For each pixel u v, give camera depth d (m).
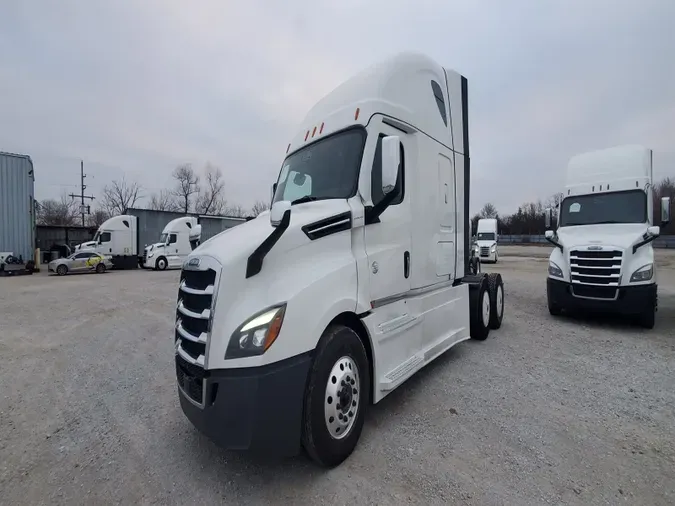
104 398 4.11
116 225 24.23
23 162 21.27
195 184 53.91
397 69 3.89
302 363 2.49
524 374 4.50
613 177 7.53
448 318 4.81
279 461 2.84
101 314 8.95
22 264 20.62
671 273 16.27
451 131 5.06
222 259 2.51
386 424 3.33
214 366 2.40
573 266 7.04
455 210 5.11
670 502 2.30
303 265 2.74
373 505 2.32
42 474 2.73
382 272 3.40
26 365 5.25
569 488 2.44
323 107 4.05
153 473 2.72
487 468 2.67
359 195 3.23
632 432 3.15
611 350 5.45
